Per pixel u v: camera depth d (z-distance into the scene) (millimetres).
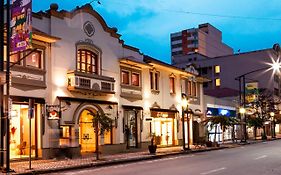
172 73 38188
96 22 28438
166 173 16422
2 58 18594
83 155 26141
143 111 33219
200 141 38031
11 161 21469
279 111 70312
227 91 64250
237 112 54719
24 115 22875
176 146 37250
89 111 27578
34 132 23266
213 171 16844
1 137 18031
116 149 29359
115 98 29828
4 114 18078
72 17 26266
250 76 81875
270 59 80125
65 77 25328
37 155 23094
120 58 30547
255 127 54281
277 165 19203
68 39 25797
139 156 25531
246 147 35938
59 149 24078
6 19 19969
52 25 24641
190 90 41938
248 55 82375
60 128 24469
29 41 17812
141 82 33312
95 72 28266
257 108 56375
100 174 16734
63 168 19172
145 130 33312
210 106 46219
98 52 28422
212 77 85938
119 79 30531
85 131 27719
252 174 15703
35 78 23156
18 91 22031
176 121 38281
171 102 37688
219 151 31219
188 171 17031
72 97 25609
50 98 24078
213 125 40000
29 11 17906
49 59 24266
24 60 22547
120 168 19312
